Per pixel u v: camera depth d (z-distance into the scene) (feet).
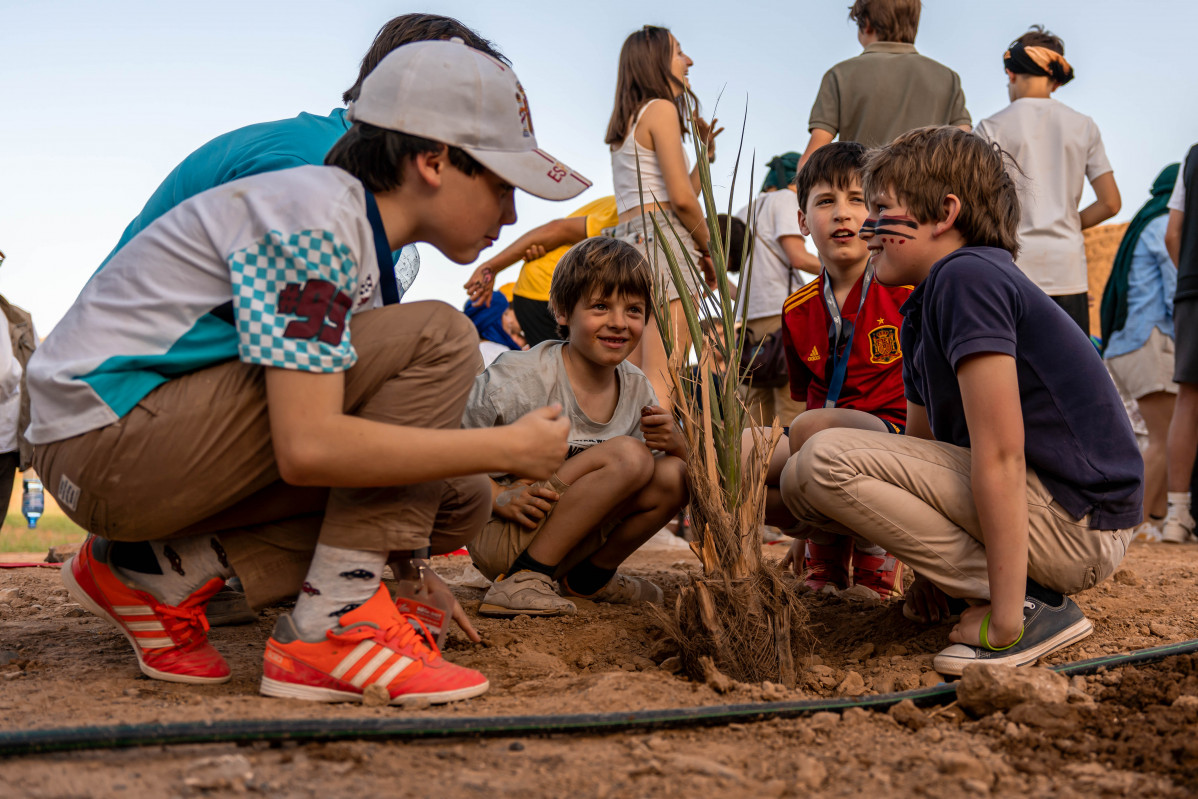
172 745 5.02
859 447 7.16
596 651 7.89
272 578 6.38
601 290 8.99
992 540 6.66
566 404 9.42
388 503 6.04
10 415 12.34
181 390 5.79
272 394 5.55
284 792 4.50
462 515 7.43
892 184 7.47
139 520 5.97
